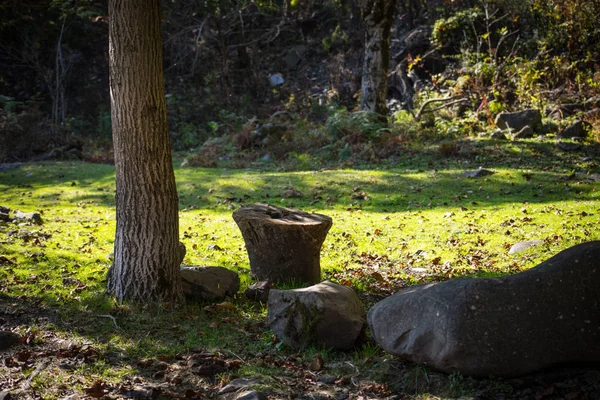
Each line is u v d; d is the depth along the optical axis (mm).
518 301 4828
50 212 14820
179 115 33250
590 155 18297
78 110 33500
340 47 36312
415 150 20547
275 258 8312
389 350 5379
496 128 21734
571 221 11773
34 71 34688
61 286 8125
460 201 14648
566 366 4980
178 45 36625
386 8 22469
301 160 21109
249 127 24891
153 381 5262
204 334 6410
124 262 7262
